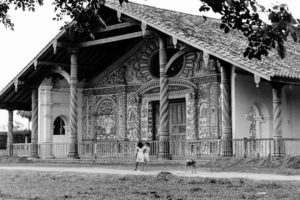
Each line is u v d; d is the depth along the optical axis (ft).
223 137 81.51
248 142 79.97
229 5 32.01
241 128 82.84
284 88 87.76
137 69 105.50
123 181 56.44
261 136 88.69
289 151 80.48
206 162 79.77
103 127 109.91
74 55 100.53
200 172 68.59
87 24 46.44
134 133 104.68
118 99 107.86
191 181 54.08
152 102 103.19
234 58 76.48
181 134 97.60
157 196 42.78
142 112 103.91
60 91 113.80
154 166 82.17
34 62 103.24
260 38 33.17
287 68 80.89
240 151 80.43
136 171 72.84
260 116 88.63
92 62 109.50
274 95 75.56
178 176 59.98
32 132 111.34
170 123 99.25
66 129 115.65
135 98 105.09
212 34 89.66
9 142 117.70
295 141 81.30
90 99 112.88
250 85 85.20
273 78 72.54
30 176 66.03
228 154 80.89
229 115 81.76
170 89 98.68
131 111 105.60
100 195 44.24
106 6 91.35
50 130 111.86
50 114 111.96
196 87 94.94
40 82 111.24
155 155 95.61
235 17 33.58
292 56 93.20
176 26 86.53
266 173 64.49
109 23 98.58
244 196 41.88
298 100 89.10
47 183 56.49
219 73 91.97
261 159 73.36
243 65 75.05
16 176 66.69
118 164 91.97
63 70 104.83
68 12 46.26
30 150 111.14
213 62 92.58
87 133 112.16
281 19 29.66
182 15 99.96
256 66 74.59
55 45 97.60
